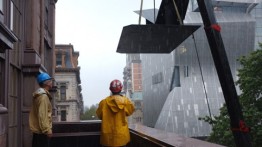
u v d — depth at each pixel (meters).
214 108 75.75
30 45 10.41
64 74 63.25
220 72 3.45
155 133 5.69
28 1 10.66
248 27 81.31
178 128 73.25
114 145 4.69
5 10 7.64
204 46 78.62
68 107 62.56
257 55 28.70
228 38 80.75
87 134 8.60
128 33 3.95
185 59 79.00
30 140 9.94
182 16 4.91
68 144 8.43
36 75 10.41
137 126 7.96
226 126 27.92
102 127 4.77
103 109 4.81
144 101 110.00
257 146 25.58
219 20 80.00
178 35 4.19
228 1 80.25
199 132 73.31
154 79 95.94
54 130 8.58
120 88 4.92
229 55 81.12
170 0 5.00
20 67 9.78
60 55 64.81
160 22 5.40
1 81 7.18
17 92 9.51
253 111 26.22
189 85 77.62
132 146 6.87
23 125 9.90
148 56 103.19
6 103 7.52
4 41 5.07
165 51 4.84
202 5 3.44
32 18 10.62
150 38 4.21
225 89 3.44
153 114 98.56
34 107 4.97
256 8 88.75
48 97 4.99
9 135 8.29
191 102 76.00
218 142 29.34
